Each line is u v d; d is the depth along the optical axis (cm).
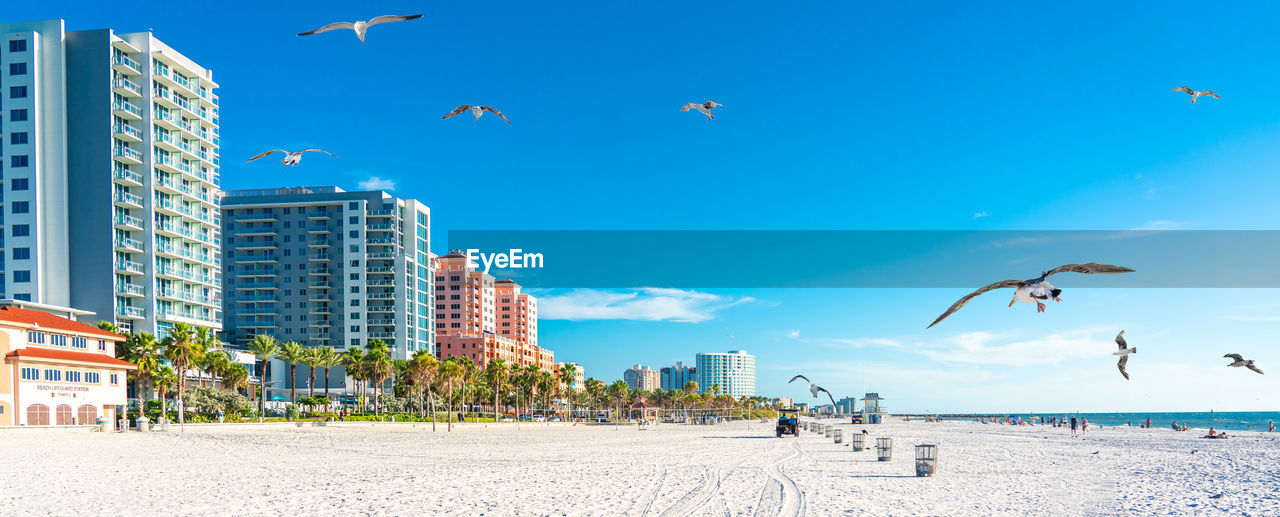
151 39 13512
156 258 13312
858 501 3133
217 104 15312
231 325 19712
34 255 12169
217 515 2734
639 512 2847
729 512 2856
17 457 4950
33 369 7888
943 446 7206
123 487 3475
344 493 3322
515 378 19162
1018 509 2961
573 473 4228
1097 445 7475
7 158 12406
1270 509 2997
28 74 12519
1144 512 2916
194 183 14525
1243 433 10831
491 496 3244
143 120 13325
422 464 4797
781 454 5825
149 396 11331
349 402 16338
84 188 12594
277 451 5919
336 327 19738
